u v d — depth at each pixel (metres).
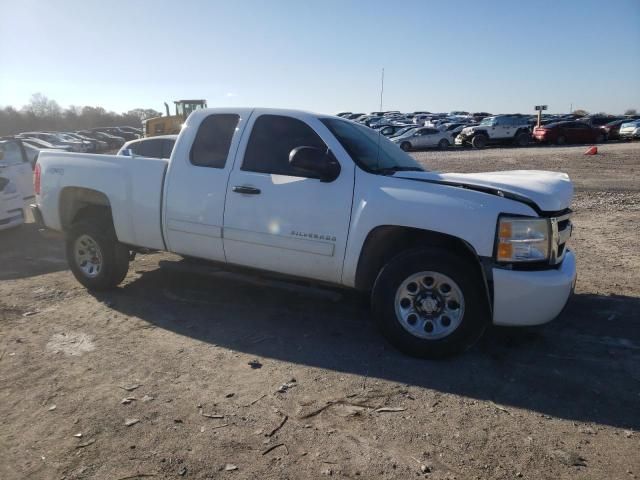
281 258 4.54
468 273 3.90
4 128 75.00
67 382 3.70
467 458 2.87
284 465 2.80
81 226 5.57
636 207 11.16
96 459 2.85
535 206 3.87
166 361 4.03
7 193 8.52
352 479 2.70
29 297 5.57
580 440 3.04
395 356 4.14
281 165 4.58
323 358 4.10
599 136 35.09
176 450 2.92
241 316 5.00
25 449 2.94
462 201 3.90
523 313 3.83
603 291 5.75
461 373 3.86
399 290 4.06
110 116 89.00
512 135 34.22
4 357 4.11
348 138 4.55
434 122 45.62
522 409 3.38
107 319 4.93
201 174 4.87
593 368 3.95
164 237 5.13
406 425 3.18
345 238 4.24
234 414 3.29
